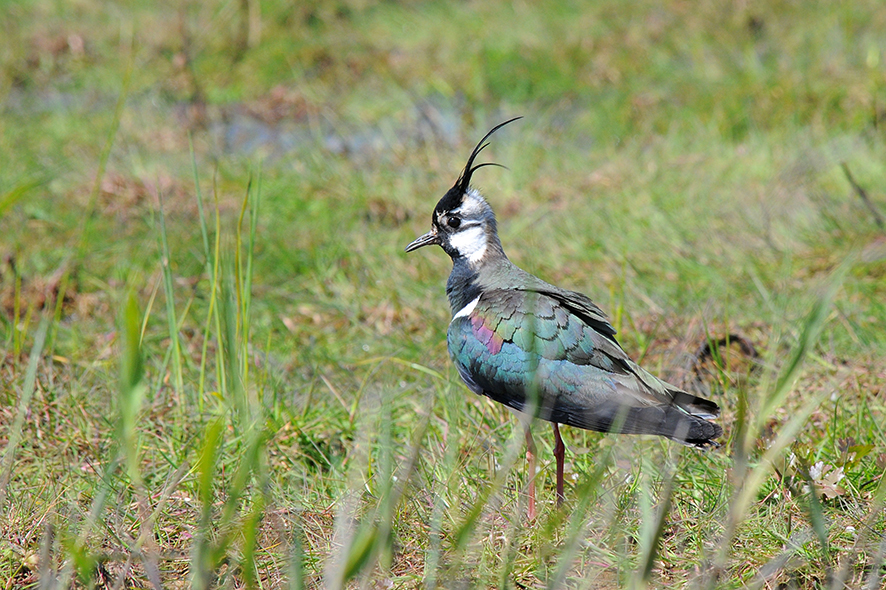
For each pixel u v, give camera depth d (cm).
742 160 1623
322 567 762
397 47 2180
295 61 2133
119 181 1622
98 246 1445
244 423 910
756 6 2067
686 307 1230
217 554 611
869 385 1039
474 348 902
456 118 1922
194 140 1850
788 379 652
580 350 857
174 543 812
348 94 2027
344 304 1316
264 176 1681
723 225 1431
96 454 943
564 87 1969
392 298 1303
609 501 788
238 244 1006
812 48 1922
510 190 1630
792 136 1667
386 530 636
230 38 2205
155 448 946
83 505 864
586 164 1706
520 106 1941
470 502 828
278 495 870
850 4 2047
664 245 1398
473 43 2134
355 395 1066
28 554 780
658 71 1959
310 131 1917
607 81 1972
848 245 1342
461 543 613
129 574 759
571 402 851
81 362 1126
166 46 2198
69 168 1708
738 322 1197
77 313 1293
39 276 1352
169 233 1468
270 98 2028
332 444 999
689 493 841
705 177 1581
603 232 1452
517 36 2144
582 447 944
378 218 1559
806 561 743
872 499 811
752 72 1869
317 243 1470
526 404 872
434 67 2070
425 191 1631
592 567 753
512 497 844
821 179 1538
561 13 2239
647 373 866
